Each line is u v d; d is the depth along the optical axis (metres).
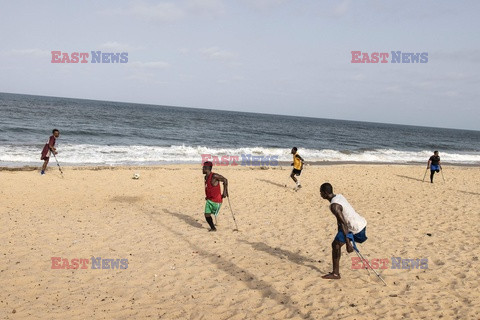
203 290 5.42
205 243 7.62
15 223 8.46
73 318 4.54
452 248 7.58
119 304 4.96
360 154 34.22
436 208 11.56
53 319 4.50
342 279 5.81
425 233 8.72
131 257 6.73
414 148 50.50
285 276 5.93
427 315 4.66
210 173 8.39
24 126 35.59
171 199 12.07
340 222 5.46
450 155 38.41
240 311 4.76
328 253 7.13
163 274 6.01
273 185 14.96
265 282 5.69
